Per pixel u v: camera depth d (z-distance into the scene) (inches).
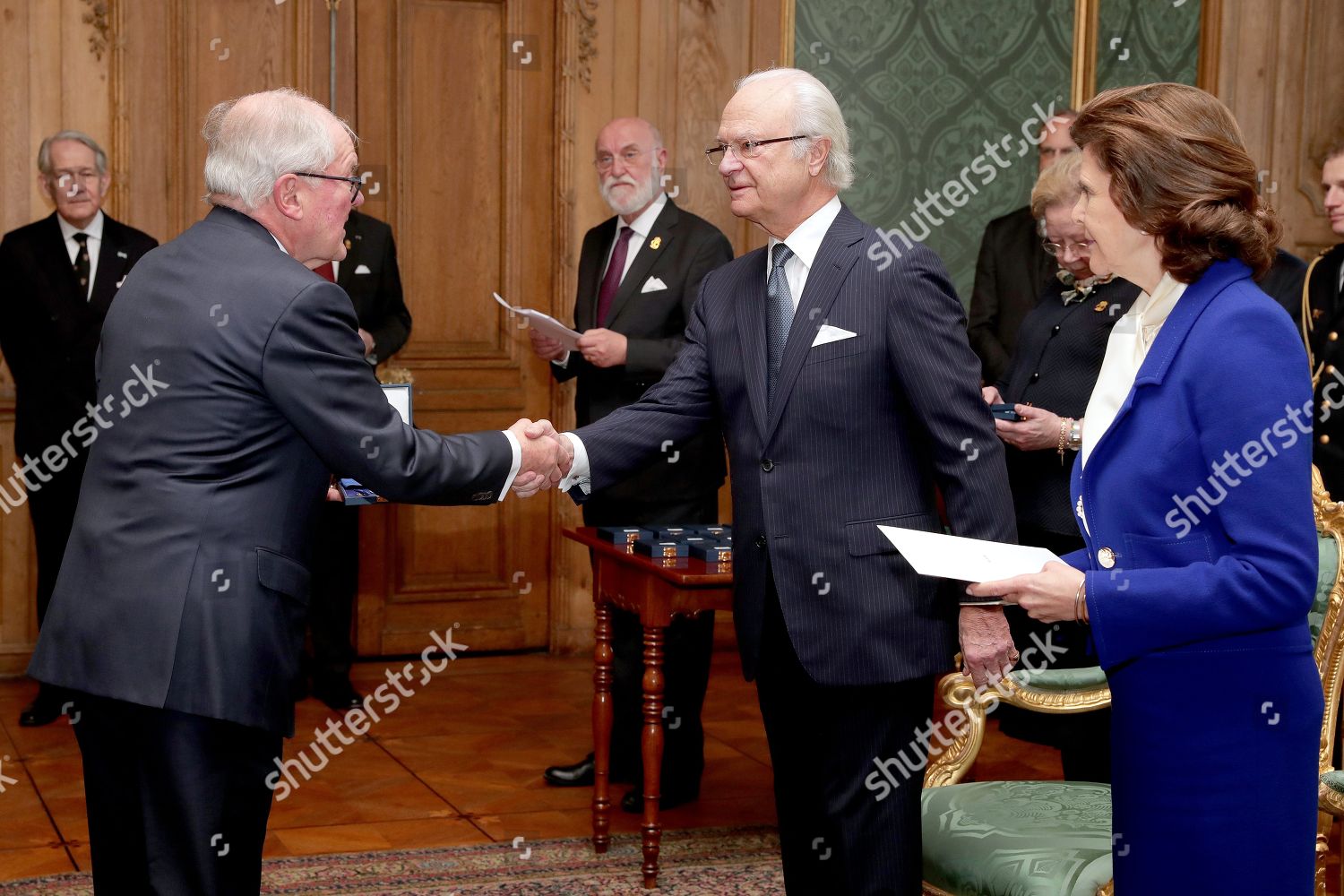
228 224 86.0
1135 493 68.3
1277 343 65.1
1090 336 128.3
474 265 214.1
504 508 219.0
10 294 178.2
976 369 88.7
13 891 122.0
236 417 80.9
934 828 92.7
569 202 213.9
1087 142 69.7
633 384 153.7
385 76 207.0
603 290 160.4
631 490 148.3
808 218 93.2
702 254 155.8
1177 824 67.8
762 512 91.8
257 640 81.2
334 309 83.0
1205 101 67.4
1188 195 65.9
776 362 92.9
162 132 198.2
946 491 87.4
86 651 80.7
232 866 82.9
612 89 214.1
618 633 153.3
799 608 89.7
